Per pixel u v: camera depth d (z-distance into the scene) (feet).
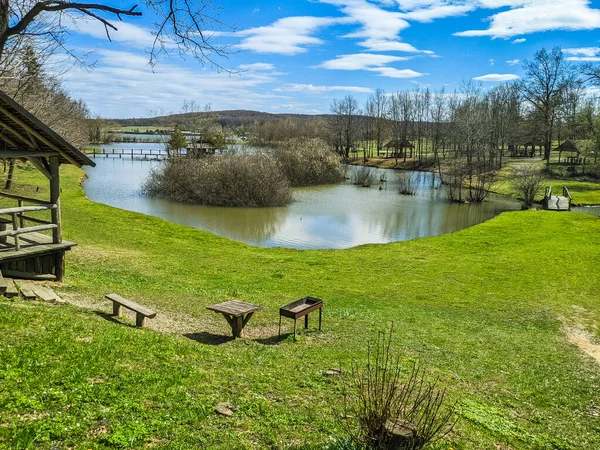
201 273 77.20
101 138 475.31
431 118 370.73
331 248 116.78
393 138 432.25
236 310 44.32
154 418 22.66
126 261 78.23
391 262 95.04
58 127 121.60
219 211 162.81
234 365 34.12
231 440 22.13
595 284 82.48
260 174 175.94
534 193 193.57
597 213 176.45
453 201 201.98
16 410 20.58
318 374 34.99
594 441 31.42
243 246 107.86
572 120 294.66
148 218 126.21
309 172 249.96
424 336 53.16
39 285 47.47
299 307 48.83
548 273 88.74
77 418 21.04
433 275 86.07
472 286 79.97
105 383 25.26
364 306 65.00
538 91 281.13
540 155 324.80
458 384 38.88
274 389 30.35
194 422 23.27
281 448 22.20
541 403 37.55
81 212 125.29
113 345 31.48
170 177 184.65
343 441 22.43
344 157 408.05
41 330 31.17
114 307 42.91
